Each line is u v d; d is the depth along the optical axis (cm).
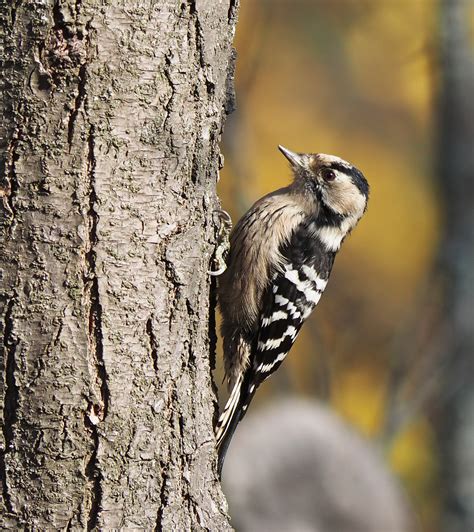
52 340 805
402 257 2311
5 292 802
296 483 1091
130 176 828
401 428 1930
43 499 808
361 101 2269
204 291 906
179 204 862
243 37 2147
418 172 2283
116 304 825
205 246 906
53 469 809
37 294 804
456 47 2050
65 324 808
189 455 877
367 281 2319
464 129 2045
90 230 814
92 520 820
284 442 1119
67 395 809
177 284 863
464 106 2044
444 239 2055
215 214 932
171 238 856
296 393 2056
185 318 875
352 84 2264
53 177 802
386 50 2231
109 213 820
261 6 2141
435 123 2108
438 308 2070
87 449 816
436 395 2033
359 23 2214
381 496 1109
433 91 2144
